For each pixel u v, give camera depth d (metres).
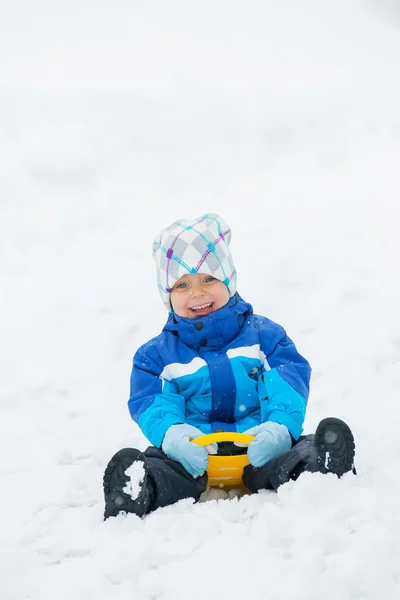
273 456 3.75
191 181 17.19
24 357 7.36
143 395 4.14
